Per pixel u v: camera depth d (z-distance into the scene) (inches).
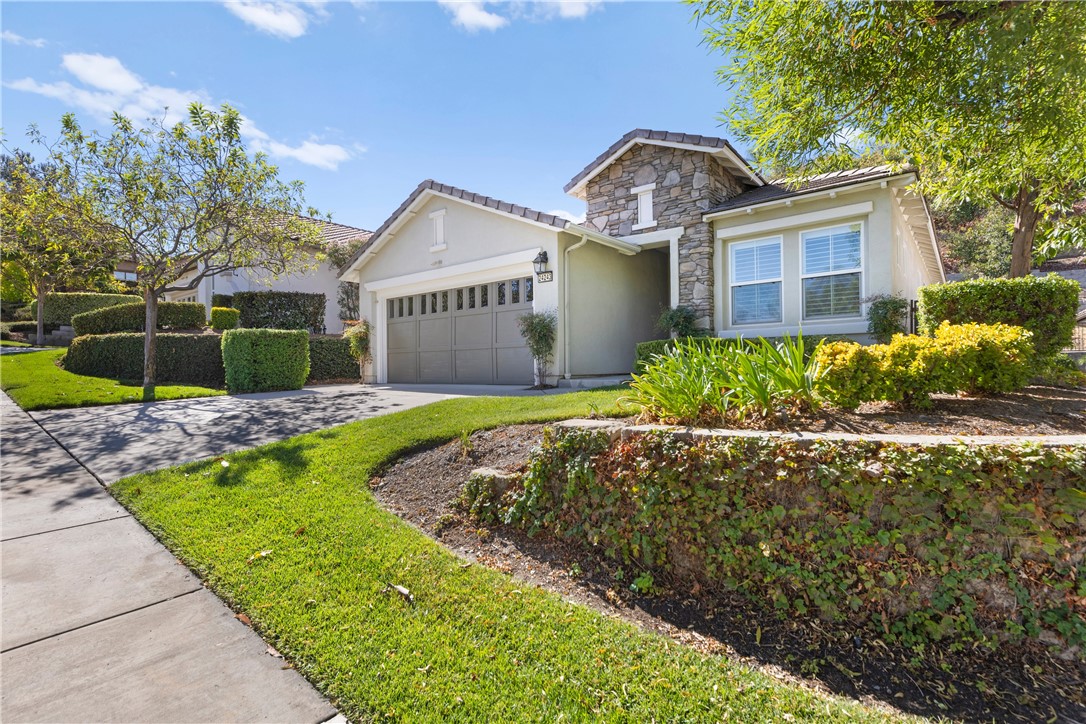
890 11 143.3
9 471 206.2
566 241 424.5
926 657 93.1
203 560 129.3
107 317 649.6
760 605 110.0
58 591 116.6
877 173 345.1
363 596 113.0
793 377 157.3
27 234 390.3
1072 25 128.8
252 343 433.1
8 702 81.8
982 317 254.8
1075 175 212.7
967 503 97.1
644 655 94.0
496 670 89.1
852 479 104.7
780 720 77.5
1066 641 89.4
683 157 440.5
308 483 182.5
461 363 501.4
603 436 142.5
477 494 161.9
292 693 84.7
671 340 389.7
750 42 169.2
